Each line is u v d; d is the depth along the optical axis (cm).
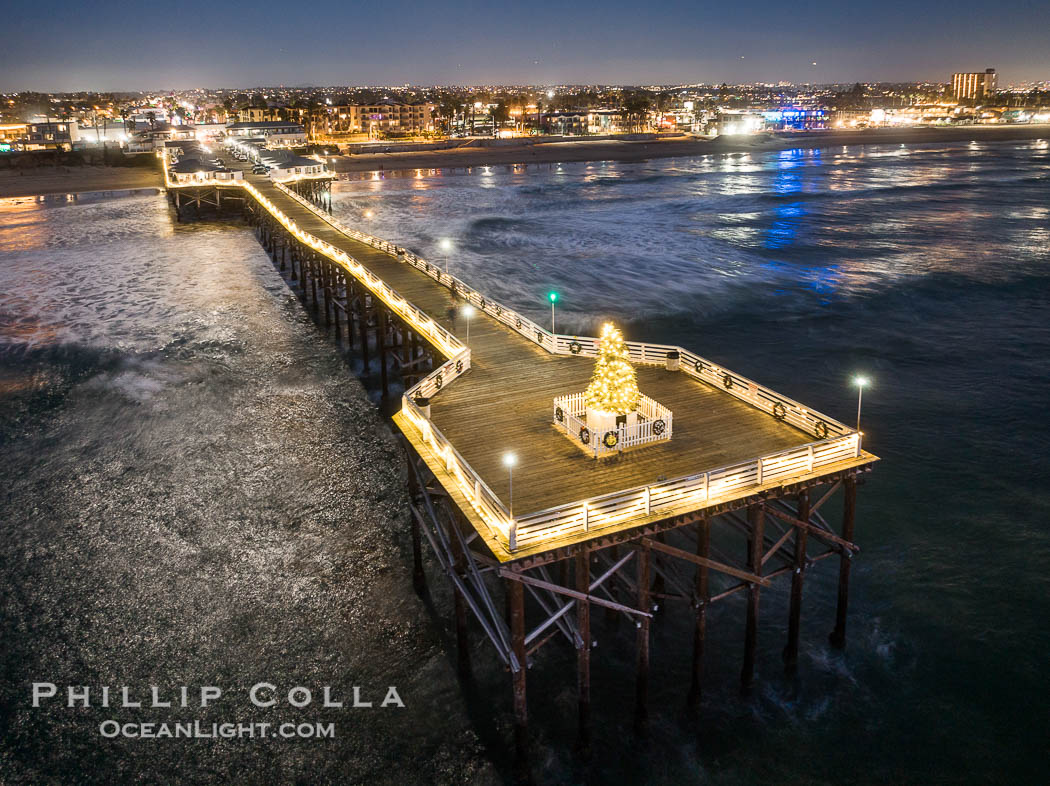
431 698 1869
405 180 14675
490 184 13738
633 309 5159
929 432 3241
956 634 2097
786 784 1673
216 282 5925
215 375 3891
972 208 9481
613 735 1784
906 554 2430
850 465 1820
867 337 4491
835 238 7600
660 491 1628
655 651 2048
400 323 3306
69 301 5338
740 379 2209
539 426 2069
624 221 9056
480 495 1606
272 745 1728
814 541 2511
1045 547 2441
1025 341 4362
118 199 10656
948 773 1697
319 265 5109
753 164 17588
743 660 1989
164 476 2856
